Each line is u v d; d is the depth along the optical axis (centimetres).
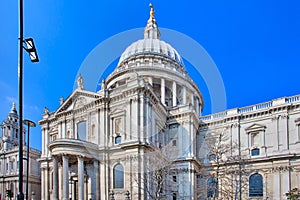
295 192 5462
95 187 5209
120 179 4978
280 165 6059
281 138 6234
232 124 6731
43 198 6875
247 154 6462
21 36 1418
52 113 7200
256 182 6244
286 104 6253
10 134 9975
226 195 5150
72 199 5612
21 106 1413
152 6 7744
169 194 5297
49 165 7006
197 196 5684
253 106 6744
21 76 1412
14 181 8719
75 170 5797
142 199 4297
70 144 5288
